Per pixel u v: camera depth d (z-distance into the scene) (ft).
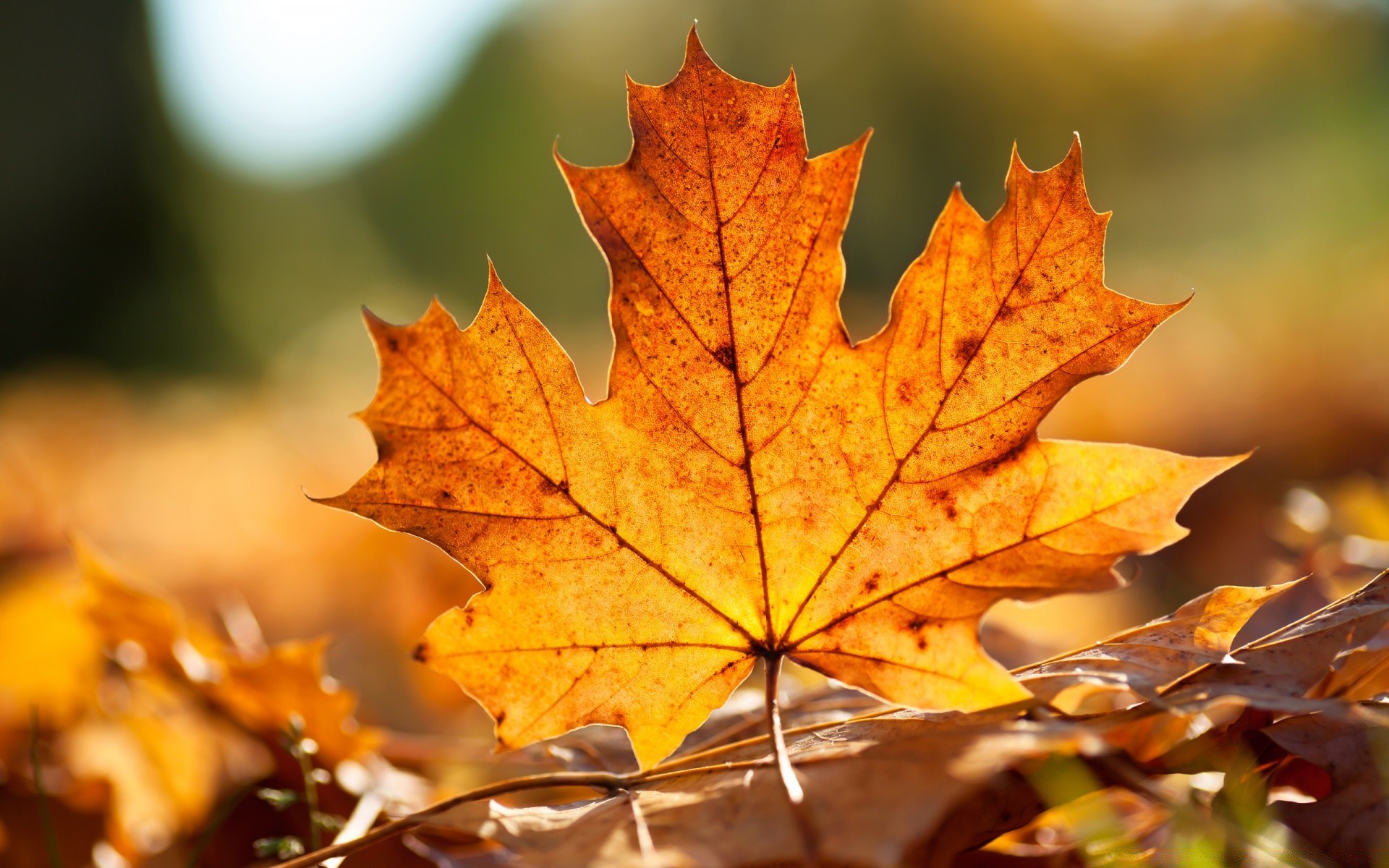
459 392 1.39
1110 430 5.98
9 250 17.44
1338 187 18.62
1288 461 4.73
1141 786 1.34
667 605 1.43
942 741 1.32
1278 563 2.06
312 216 28.58
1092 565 1.40
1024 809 1.37
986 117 28.25
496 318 1.39
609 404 1.41
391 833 1.37
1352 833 1.32
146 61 18.58
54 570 3.51
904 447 1.42
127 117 18.35
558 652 1.42
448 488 1.40
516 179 34.83
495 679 1.42
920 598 1.41
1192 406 6.17
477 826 1.35
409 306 26.68
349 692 1.63
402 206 35.83
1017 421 1.41
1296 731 1.35
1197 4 27.30
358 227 33.14
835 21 28.84
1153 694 1.35
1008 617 2.43
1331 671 1.43
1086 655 1.40
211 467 8.00
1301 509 1.98
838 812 1.29
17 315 17.75
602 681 1.42
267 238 23.59
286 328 22.63
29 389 16.16
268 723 1.67
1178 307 1.39
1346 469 4.53
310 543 4.62
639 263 1.41
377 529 3.77
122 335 18.89
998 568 1.41
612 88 33.73
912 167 28.14
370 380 13.87
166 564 5.15
